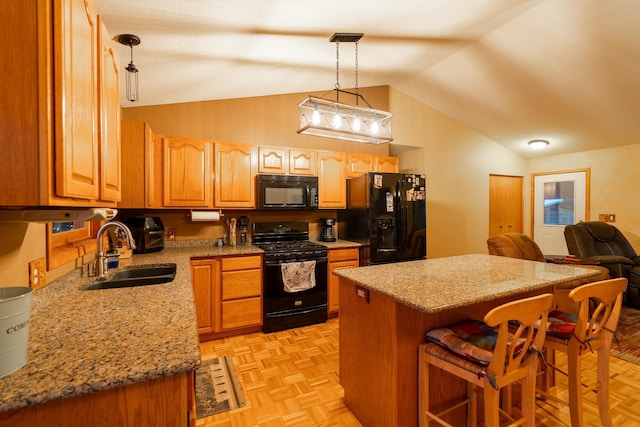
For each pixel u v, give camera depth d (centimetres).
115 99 135
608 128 403
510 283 167
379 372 163
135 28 187
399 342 152
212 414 188
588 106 365
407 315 154
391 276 184
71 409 75
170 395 83
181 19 184
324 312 334
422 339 159
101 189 115
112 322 112
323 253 332
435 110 477
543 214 538
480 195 515
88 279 181
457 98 425
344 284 196
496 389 120
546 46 290
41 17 78
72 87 88
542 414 185
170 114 321
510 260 239
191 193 301
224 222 347
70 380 75
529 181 555
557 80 333
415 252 371
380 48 300
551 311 183
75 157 90
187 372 88
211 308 288
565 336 158
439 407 166
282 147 346
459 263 226
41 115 78
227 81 300
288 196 340
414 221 370
